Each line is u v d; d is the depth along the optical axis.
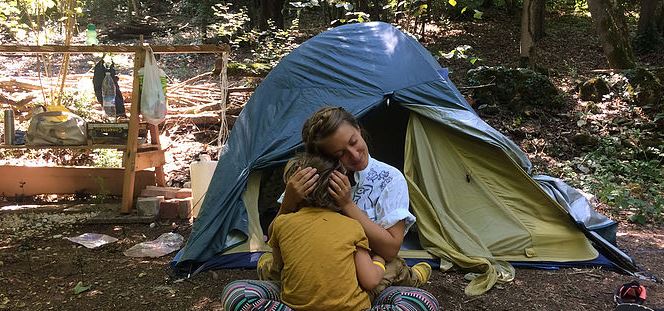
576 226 4.14
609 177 7.01
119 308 3.30
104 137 5.01
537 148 8.02
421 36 13.00
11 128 5.01
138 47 4.95
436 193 4.15
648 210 5.86
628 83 9.33
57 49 4.96
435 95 4.38
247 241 3.98
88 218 4.92
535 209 4.20
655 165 7.44
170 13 18.44
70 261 4.04
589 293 3.59
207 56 12.61
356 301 2.12
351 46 4.69
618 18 11.05
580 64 12.16
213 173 4.73
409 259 3.94
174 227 4.84
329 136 2.35
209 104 7.82
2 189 5.50
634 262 4.11
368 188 2.48
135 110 4.96
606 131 8.46
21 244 4.39
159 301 3.39
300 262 2.14
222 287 3.60
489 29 14.79
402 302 2.17
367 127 4.91
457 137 4.30
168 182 5.98
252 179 4.27
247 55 11.97
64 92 7.45
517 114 8.84
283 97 4.55
